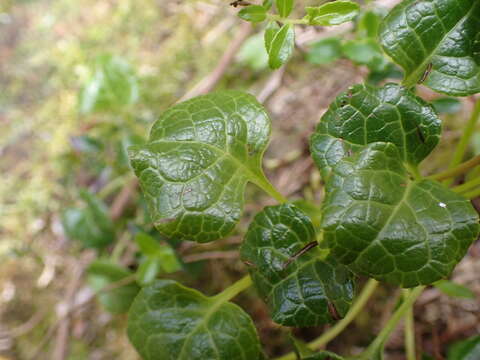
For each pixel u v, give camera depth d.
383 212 0.06
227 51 0.16
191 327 0.08
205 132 0.08
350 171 0.06
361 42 0.11
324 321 0.07
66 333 0.14
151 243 0.12
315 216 0.10
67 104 0.17
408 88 0.08
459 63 0.07
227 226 0.07
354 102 0.07
